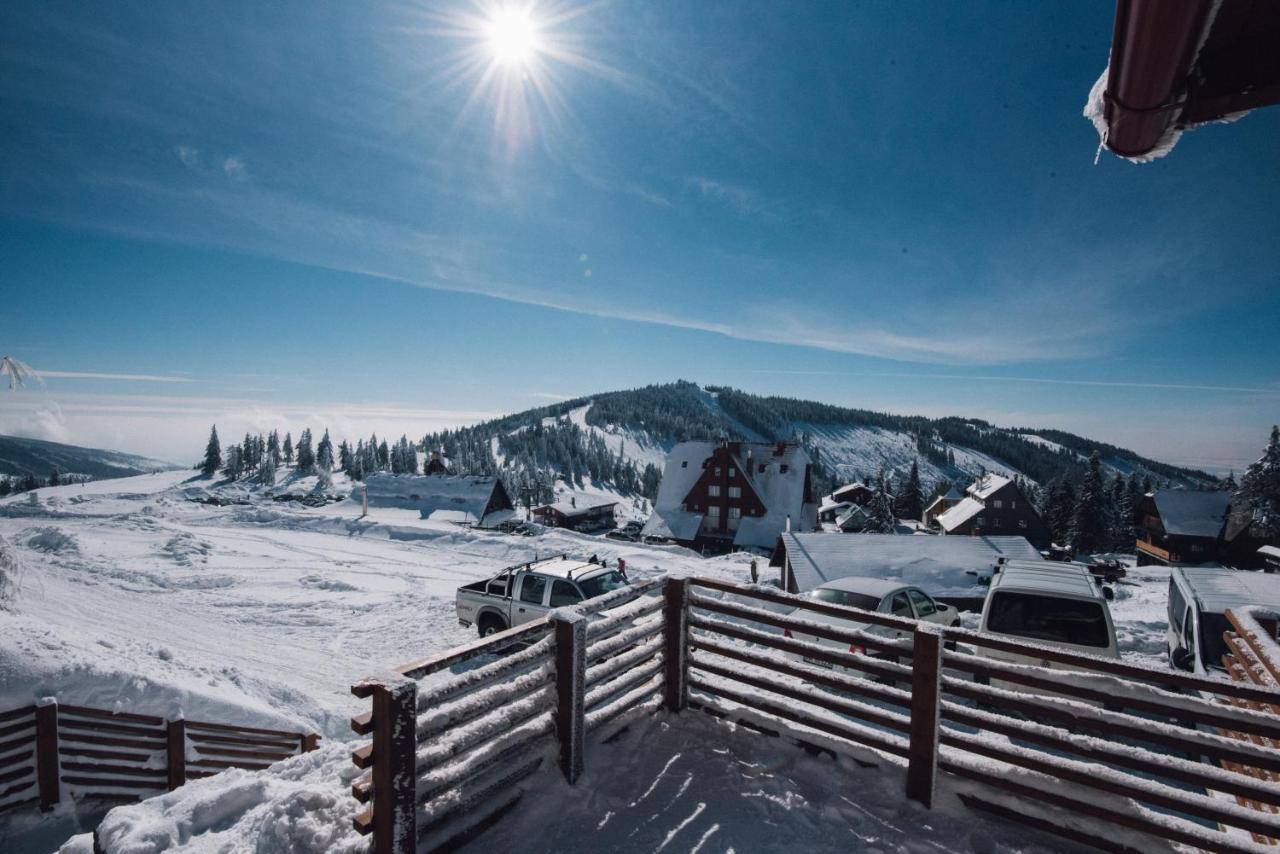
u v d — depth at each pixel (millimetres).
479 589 12523
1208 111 2182
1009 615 8023
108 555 21672
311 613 15984
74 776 6879
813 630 4332
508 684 3705
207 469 114312
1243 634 4664
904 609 10500
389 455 133125
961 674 8047
